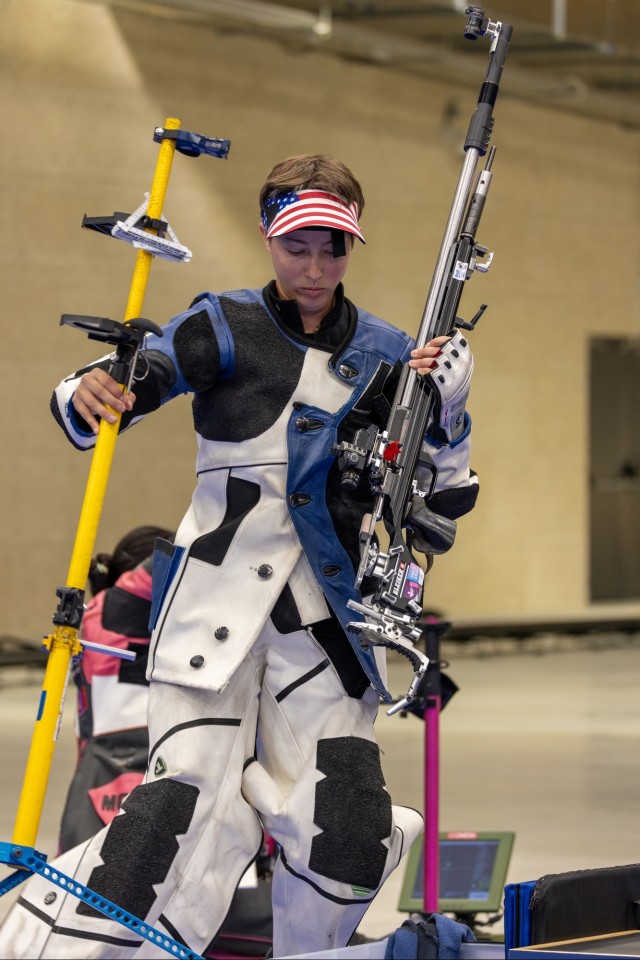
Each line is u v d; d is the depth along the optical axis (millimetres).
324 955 3588
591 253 23609
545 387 23078
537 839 8742
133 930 3742
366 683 4113
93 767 6254
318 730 4070
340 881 3936
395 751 11875
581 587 23625
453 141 21766
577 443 23500
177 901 3932
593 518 24297
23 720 13484
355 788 3992
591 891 3828
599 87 21891
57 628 3691
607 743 12281
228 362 4125
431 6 18062
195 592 4086
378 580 4125
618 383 24516
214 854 3992
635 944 3590
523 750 11930
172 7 17250
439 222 21703
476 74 20531
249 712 4102
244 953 6008
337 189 4125
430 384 4090
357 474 4055
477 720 13523
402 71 21031
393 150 21203
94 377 3803
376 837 3963
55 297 18109
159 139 3936
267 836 6285
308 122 20219
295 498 4086
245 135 19531
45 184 18016
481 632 19469
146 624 6277
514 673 17156
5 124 17734
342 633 4109
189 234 19047
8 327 17828
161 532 6824
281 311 4180
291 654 4098
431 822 6531
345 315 4238
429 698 6500
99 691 6289
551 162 23016
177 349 4078
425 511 4188
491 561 22484
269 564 4090
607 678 16719
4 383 17797
